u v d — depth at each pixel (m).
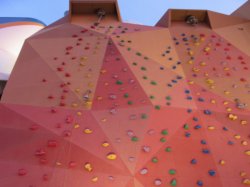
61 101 7.50
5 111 7.27
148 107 7.27
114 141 6.38
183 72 8.64
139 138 6.47
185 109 7.33
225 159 6.18
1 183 5.59
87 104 7.36
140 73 8.34
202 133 6.71
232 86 8.30
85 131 6.59
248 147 6.53
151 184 5.62
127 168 5.83
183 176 5.80
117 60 8.69
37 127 6.73
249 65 9.16
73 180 5.64
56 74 8.32
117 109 7.21
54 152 6.16
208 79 8.41
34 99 7.62
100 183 5.59
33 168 5.85
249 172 5.97
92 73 8.31
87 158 6.02
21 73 8.51
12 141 6.45
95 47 9.16
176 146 6.35
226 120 7.20
